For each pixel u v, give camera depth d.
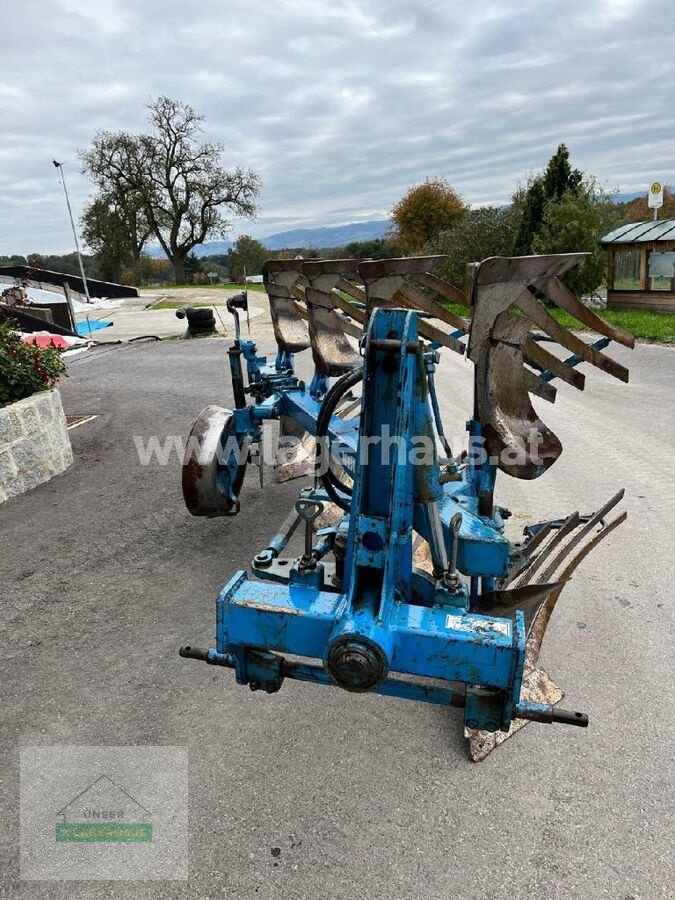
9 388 6.11
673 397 8.62
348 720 2.93
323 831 2.39
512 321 2.74
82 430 8.25
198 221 51.75
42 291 24.47
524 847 2.31
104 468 6.62
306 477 6.11
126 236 51.56
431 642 2.11
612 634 3.48
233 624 2.29
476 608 2.89
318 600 2.28
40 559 4.58
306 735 2.84
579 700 3.00
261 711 2.99
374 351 2.24
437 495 2.50
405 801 2.51
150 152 49.00
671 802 2.46
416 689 2.23
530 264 2.63
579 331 14.01
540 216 21.05
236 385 4.63
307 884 2.21
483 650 2.07
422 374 2.32
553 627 3.55
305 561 2.39
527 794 2.52
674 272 16.31
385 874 2.23
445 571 2.48
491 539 2.67
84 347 16.67
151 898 2.19
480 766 2.66
